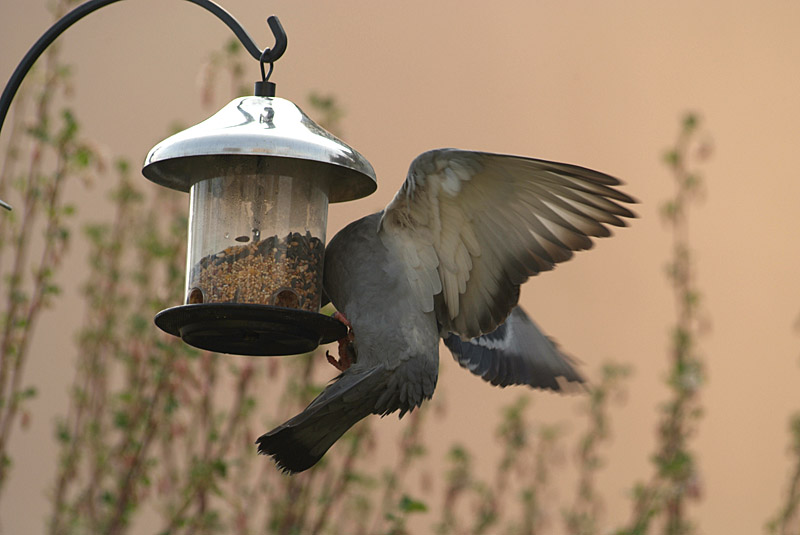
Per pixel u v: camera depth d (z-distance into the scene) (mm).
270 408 15117
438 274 8820
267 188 9016
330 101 13766
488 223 8539
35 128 13078
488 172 8234
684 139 16438
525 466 14875
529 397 15023
